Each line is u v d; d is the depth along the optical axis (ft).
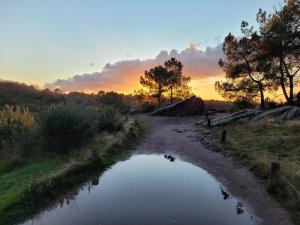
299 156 43.01
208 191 33.58
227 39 114.62
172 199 30.91
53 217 27.02
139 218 26.35
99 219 26.30
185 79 192.44
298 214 25.89
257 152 47.47
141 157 52.34
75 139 52.95
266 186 32.89
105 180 37.91
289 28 96.43
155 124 108.06
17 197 29.43
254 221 25.85
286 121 71.77
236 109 127.03
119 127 77.56
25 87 223.92
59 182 34.12
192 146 61.46
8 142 52.49
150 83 192.34
